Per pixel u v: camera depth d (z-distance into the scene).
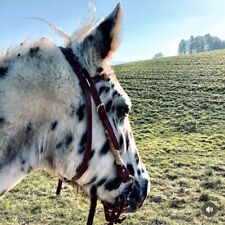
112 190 0.80
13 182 0.67
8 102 0.64
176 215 2.36
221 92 8.16
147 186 0.86
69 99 0.68
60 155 0.71
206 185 2.93
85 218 2.37
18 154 0.66
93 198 0.79
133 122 6.59
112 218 0.84
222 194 2.72
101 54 0.72
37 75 0.66
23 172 0.67
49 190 2.90
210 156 4.05
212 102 7.41
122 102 0.76
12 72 0.65
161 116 6.82
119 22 0.70
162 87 9.34
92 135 0.72
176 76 10.66
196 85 9.12
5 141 0.65
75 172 0.74
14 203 2.62
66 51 0.71
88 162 0.74
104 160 0.75
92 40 0.72
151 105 7.73
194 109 7.05
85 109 0.70
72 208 2.52
